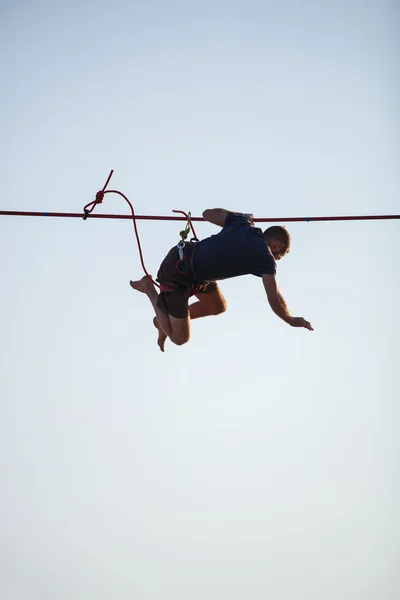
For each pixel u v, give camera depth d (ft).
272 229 52.06
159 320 52.90
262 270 48.80
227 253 49.42
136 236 56.65
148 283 54.80
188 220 52.21
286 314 48.03
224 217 51.96
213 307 55.36
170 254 52.16
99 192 57.26
